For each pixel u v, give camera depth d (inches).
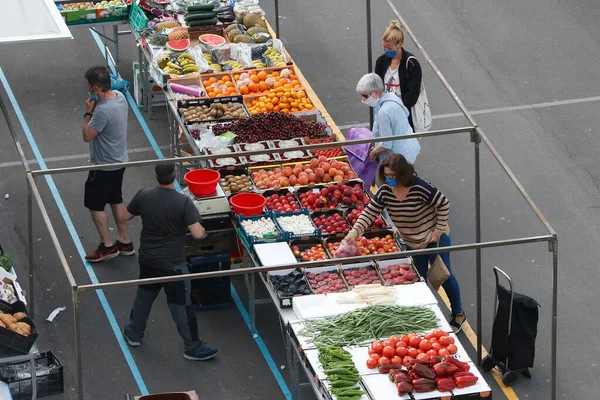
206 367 538.6
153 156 710.5
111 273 605.0
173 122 685.9
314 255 545.0
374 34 858.1
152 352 548.4
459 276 601.6
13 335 470.9
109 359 542.9
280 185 605.3
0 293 504.1
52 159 706.8
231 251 586.2
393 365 460.4
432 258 544.1
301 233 556.4
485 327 563.5
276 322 570.6
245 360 543.2
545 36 851.4
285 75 705.6
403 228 530.3
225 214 582.2
